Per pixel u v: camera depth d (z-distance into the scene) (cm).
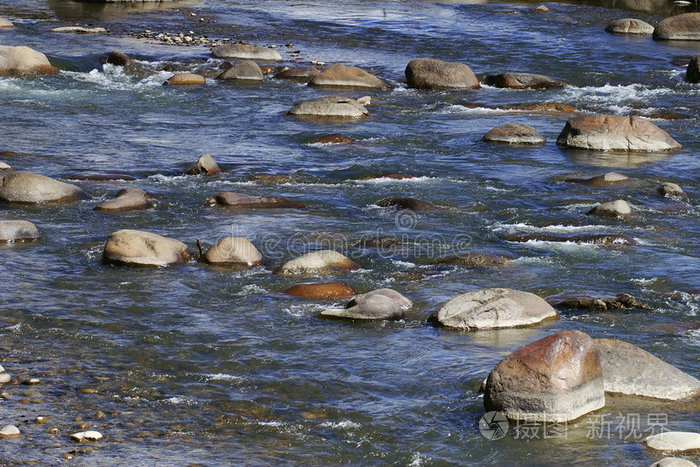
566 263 2273
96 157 3225
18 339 1708
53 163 3112
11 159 3105
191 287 2042
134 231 2236
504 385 1458
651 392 1540
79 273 2106
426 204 2764
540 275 2181
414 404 1506
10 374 1551
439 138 3722
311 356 1688
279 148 3481
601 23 6856
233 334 1780
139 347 1700
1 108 3909
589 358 1489
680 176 3241
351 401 1515
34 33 5666
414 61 4869
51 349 1670
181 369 1614
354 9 7400
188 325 1817
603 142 3603
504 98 4569
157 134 3628
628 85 4844
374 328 1836
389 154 3428
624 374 1560
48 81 4497
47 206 2634
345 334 1798
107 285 2031
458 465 1322
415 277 2164
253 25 6462
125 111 4009
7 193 2647
